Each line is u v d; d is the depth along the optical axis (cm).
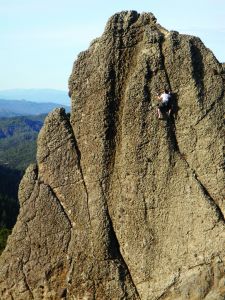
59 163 2405
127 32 2336
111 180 2309
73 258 2309
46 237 2386
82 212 2339
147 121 2245
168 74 2262
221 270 2084
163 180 2216
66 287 2320
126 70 2323
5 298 2441
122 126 2292
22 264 2412
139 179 2247
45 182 2431
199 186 2167
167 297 2150
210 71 2247
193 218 2159
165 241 2192
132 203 2255
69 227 2358
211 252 2109
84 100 2366
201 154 2202
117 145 2317
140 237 2233
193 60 2244
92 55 2356
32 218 2423
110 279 2238
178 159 2209
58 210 2381
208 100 2223
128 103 2266
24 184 2462
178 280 2138
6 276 2438
